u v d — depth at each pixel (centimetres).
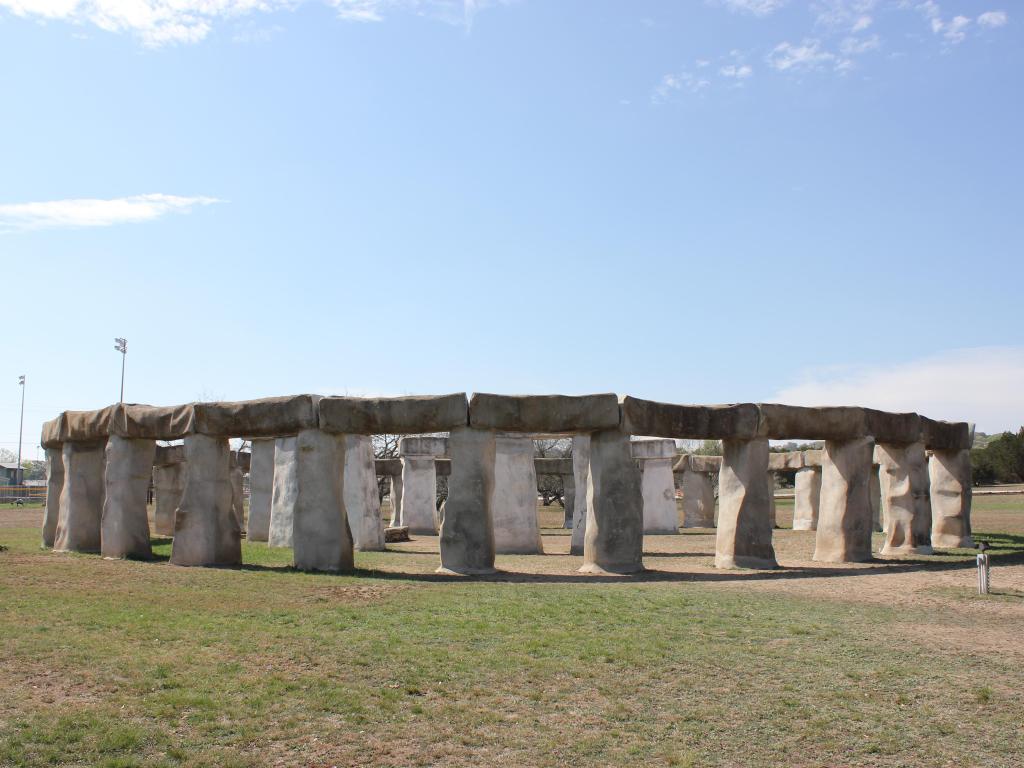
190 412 1511
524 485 2095
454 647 859
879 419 1742
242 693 708
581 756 601
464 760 591
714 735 641
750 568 1520
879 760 601
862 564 1612
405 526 2609
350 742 616
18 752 578
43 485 6738
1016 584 1285
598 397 1433
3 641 857
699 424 1505
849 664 814
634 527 1452
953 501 2002
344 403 1430
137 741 603
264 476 2320
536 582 1303
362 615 1009
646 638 901
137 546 1598
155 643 865
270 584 1239
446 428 1436
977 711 691
